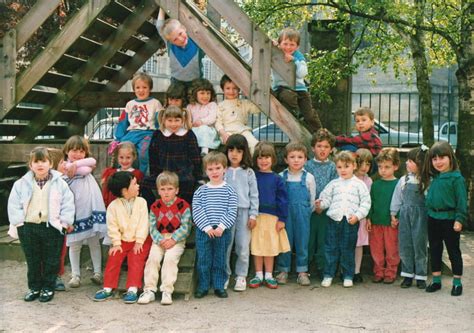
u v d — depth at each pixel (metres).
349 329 4.27
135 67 8.99
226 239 5.20
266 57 6.23
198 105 6.41
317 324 4.39
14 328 4.30
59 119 8.82
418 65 9.97
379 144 6.17
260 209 5.50
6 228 7.41
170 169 5.68
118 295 5.16
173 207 5.25
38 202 5.02
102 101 8.46
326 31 9.82
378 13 9.09
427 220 5.40
